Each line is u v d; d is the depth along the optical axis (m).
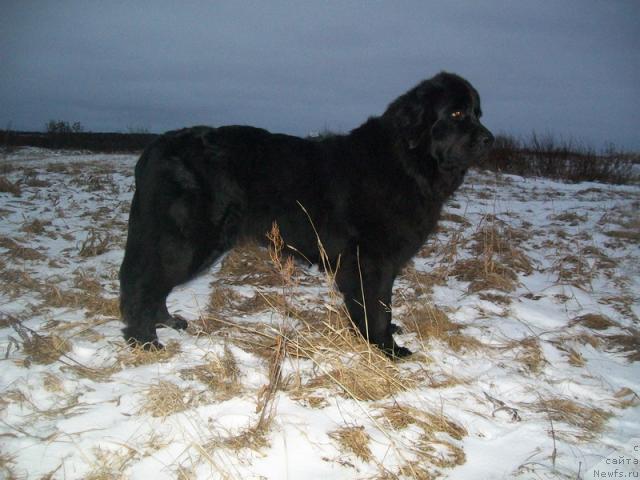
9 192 7.95
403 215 3.53
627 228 7.25
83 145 18.86
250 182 3.47
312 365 3.12
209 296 4.32
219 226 3.47
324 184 3.55
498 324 3.97
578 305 4.48
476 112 3.88
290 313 3.85
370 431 2.49
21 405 2.52
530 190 11.27
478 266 5.19
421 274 5.05
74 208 7.31
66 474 2.09
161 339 3.45
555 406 2.84
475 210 8.48
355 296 3.56
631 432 2.68
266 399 2.49
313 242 3.62
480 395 2.93
